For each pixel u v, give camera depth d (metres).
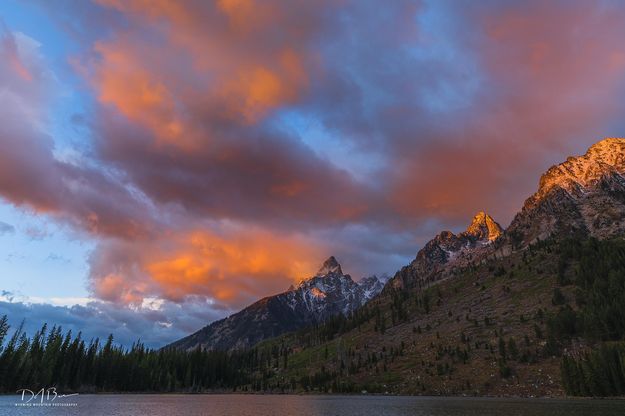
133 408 122.19
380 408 130.25
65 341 197.00
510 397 179.25
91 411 109.56
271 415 107.56
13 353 165.25
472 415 99.25
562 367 169.75
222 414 108.75
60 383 186.00
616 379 154.38
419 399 179.38
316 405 147.25
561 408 113.38
